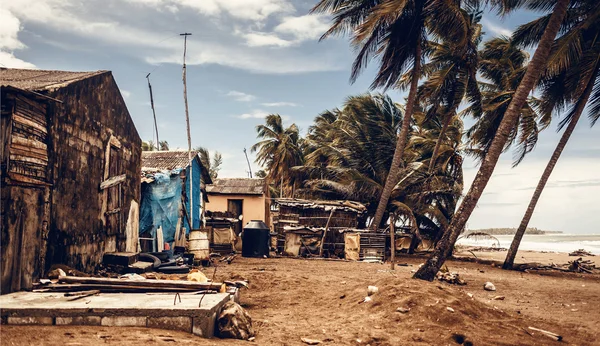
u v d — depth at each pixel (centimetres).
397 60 2264
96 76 1079
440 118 2939
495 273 1827
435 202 2873
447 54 2316
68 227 933
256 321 741
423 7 2120
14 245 730
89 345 473
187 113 2036
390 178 2300
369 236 2244
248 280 1143
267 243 2178
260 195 2948
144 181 1553
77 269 977
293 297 984
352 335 672
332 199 2955
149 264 1163
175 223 1798
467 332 696
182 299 661
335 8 2280
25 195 767
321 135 4266
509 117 1159
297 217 2448
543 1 1862
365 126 2898
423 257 2564
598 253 4172
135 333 540
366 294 904
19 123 746
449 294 843
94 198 1077
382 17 1897
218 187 2995
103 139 1134
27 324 570
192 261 1530
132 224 1370
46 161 835
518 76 2228
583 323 841
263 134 4534
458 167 2831
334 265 1847
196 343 531
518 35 2033
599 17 1764
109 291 727
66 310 577
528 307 1009
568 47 1752
